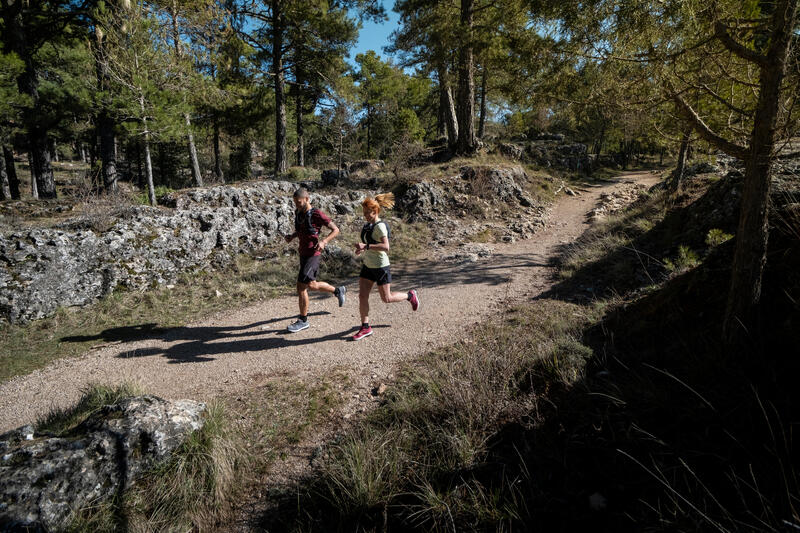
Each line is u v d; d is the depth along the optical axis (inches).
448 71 636.7
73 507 87.3
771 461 76.3
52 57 593.9
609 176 1047.6
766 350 98.6
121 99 371.9
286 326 217.9
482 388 123.8
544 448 101.0
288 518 96.5
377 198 188.7
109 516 90.7
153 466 101.0
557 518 81.2
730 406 92.0
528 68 136.8
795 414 82.0
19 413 145.6
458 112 701.9
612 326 162.4
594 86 127.4
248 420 133.4
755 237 100.9
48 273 240.7
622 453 87.7
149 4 391.2
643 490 82.0
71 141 1023.0
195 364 176.9
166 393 152.9
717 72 111.7
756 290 103.4
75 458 91.7
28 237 244.7
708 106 119.4
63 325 228.1
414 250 390.0
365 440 113.6
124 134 440.5
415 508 91.7
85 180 379.6
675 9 101.0
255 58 743.7
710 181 338.0
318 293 278.4
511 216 512.4
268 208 410.0
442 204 512.4
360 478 97.1
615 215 464.1
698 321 128.3
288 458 116.3
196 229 335.3
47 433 103.7
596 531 76.4
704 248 217.9
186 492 97.7
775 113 93.1
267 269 321.7
